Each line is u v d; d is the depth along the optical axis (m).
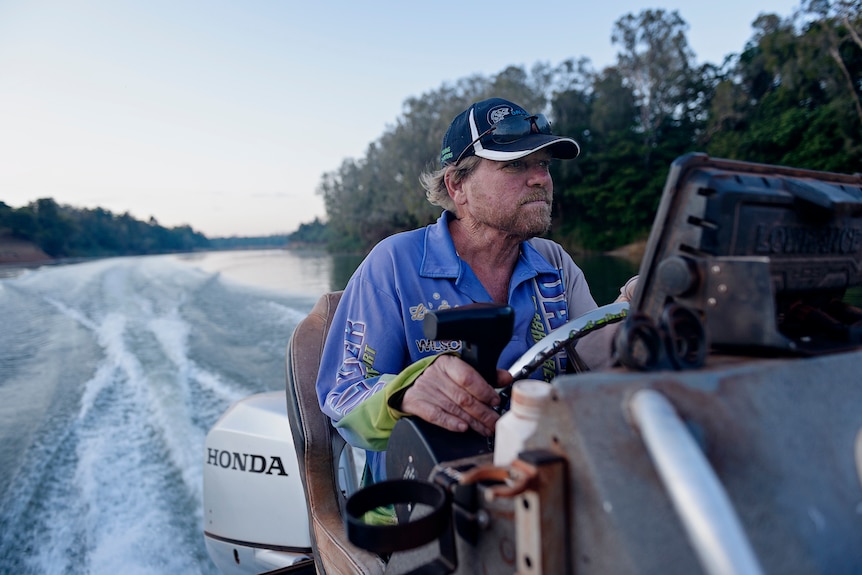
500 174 1.43
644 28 36.34
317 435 1.54
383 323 1.45
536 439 0.58
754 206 0.70
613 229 33.72
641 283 0.75
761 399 0.60
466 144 1.46
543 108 39.34
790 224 0.74
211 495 1.98
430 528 0.63
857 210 0.79
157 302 13.39
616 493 0.51
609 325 1.23
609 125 35.28
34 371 6.96
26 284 18.59
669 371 0.62
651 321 0.66
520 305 1.54
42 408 5.26
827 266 0.80
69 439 4.34
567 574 0.54
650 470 0.52
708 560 0.42
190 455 3.78
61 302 14.04
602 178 34.84
